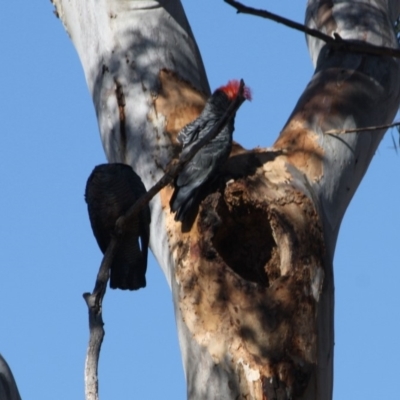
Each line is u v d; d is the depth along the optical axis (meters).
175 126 11.88
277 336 10.30
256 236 11.36
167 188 11.55
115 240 9.35
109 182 11.85
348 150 11.48
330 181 11.30
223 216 11.20
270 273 11.23
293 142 11.50
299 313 10.42
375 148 11.95
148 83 12.16
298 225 10.75
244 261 11.38
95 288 8.85
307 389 10.25
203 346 10.38
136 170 11.88
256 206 10.93
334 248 11.24
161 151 11.72
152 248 11.83
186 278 10.71
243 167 11.26
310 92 11.95
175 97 12.09
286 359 10.24
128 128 12.02
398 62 12.21
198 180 10.98
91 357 8.22
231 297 10.45
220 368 10.27
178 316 10.70
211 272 10.59
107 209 12.00
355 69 11.92
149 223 11.76
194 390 10.37
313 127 11.55
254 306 10.37
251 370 10.18
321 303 10.60
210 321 10.45
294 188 10.97
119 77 12.25
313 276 10.60
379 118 11.86
